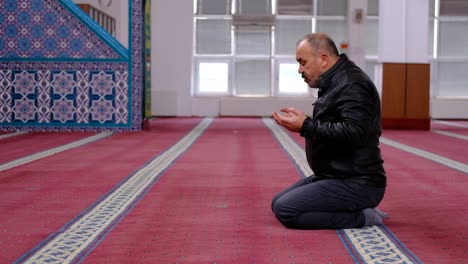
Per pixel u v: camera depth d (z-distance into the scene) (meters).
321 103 2.76
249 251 2.41
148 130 9.26
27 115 8.78
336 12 14.17
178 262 2.25
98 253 2.37
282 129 9.93
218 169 4.91
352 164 2.77
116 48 8.76
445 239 2.64
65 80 8.77
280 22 14.23
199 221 2.98
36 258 2.29
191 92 14.22
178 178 4.41
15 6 8.66
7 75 8.73
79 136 8.04
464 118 14.15
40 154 5.88
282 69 14.30
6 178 4.36
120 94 8.83
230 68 14.28
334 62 2.78
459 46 14.36
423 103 10.07
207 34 14.24
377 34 14.31
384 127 10.09
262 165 5.18
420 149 6.79
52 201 3.50
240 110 14.11
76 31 8.73
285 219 2.79
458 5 14.25
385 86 10.05
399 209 3.33
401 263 2.25
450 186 4.16
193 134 8.63
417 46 10.84
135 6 8.75
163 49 13.94
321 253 2.38
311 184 2.81
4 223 2.92
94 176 4.48
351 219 2.80
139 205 3.39
